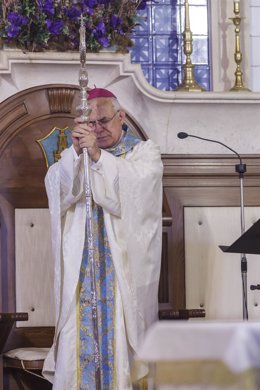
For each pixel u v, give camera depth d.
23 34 7.78
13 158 7.90
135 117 8.16
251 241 6.05
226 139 8.34
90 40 7.86
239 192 8.23
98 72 8.00
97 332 6.21
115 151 6.78
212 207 8.18
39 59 7.79
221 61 9.21
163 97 8.05
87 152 6.21
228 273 8.10
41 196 7.92
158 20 9.18
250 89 9.18
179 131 8.27
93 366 6.39
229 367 1.98
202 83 9.21
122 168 6.41
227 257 8.11
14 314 6.88
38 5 7.66
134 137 6.92
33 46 7.81
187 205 8.14
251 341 2.00
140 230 6.55
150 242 6.61
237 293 8.09
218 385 2.00
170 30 9.20
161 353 2.01
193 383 2.02
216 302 8.07
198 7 9.25
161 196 6.76
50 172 6.61
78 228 6.55
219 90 9.19
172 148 8.26
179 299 8.02
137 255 6.52
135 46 9.13
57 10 7.77
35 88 7.91
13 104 7.88
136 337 6.44
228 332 2.03
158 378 2.05
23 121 7.92
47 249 7.88
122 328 6.41
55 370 6.50
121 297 6.44
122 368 6.34
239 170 7.39
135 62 9.13
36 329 7.80
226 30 9.21
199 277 8.07
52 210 6.61
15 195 7.88
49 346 7.79
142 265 6.55
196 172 8.17
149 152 6.76
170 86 9.14
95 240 6.59
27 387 7.64
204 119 8.27
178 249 8.07
